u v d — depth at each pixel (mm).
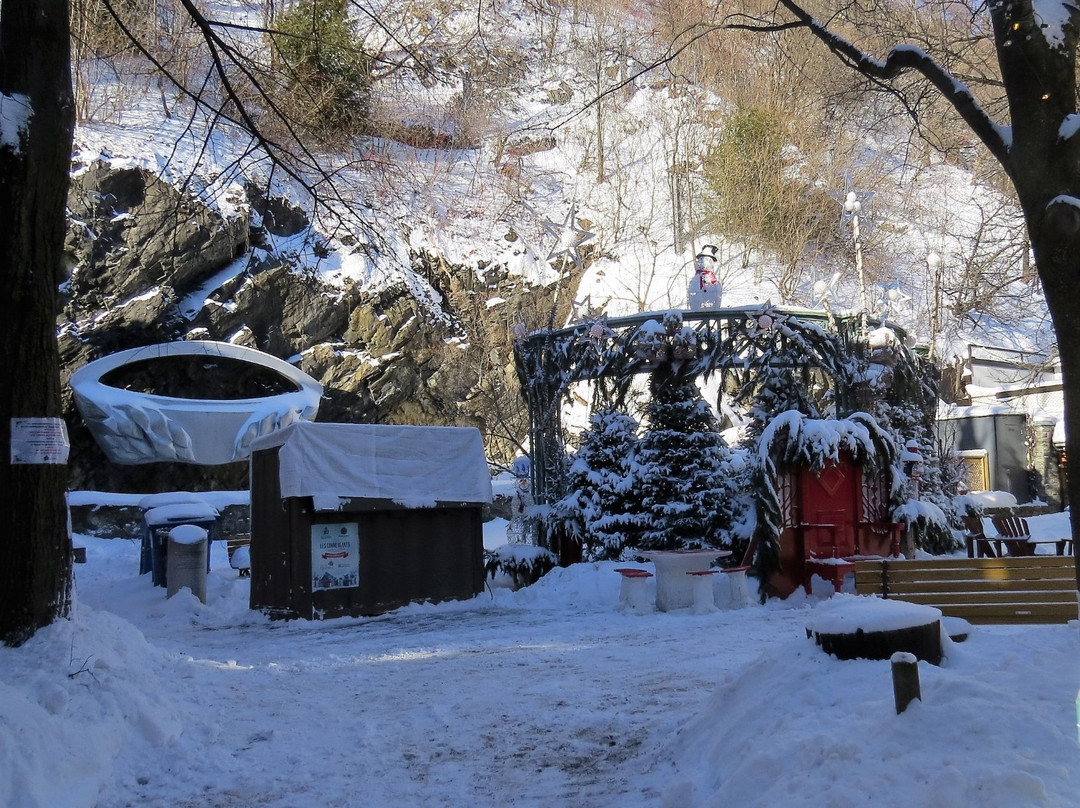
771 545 13703
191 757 6387
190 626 14133
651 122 42469
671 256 38938
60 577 7082
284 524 14609
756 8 14320
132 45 12688
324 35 12688
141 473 27438
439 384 33031
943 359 32375
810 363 17594
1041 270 5809
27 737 5520
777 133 35688
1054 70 5832
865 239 37031
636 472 16672
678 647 10156
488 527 29703
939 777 3672
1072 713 4027
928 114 13445
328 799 5711
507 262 35719
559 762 6223
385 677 9180
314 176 13656
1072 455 5652
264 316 30000
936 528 15070
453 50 15516
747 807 4324
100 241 27234
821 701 5035
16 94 7250
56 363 7352
